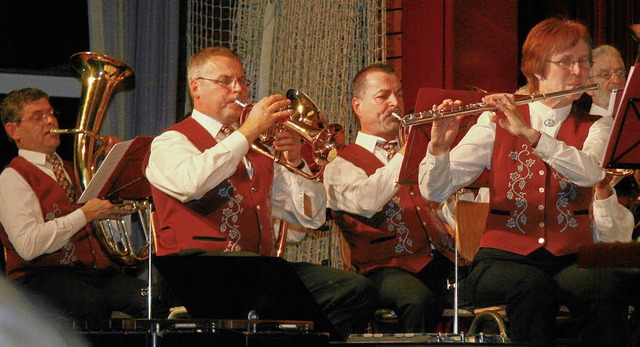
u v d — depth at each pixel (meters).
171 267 5.66
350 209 7.34
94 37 10.19
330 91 10.21
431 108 6.04
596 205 6.72
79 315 7.52
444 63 9.95
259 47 10.23
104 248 8.22
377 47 10.21
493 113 6.46
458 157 6.35
